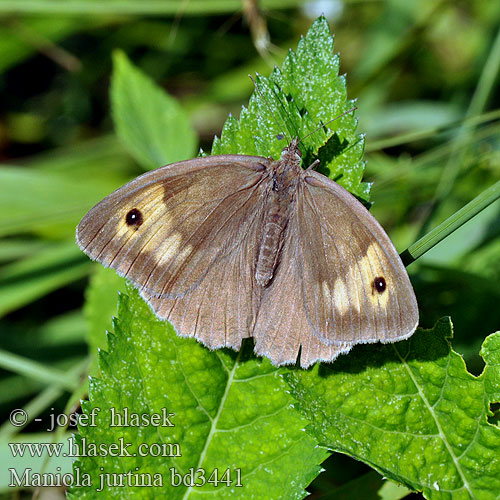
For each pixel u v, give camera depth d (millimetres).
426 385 499
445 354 499
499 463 496
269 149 505
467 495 496
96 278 535
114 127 597
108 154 582
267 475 499
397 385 499
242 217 501
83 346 550
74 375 530
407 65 586
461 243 549
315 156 504
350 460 522
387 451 497
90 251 496
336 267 495
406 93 586
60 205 563
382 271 491
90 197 566
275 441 500
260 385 502
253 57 590
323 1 581
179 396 500
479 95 552
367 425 498
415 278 538
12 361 530
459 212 499
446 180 544
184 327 498
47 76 602
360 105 579
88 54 604
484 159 545
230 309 500
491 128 542
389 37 584
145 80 555
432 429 498
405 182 555
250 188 501
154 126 553
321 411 498
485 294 535
